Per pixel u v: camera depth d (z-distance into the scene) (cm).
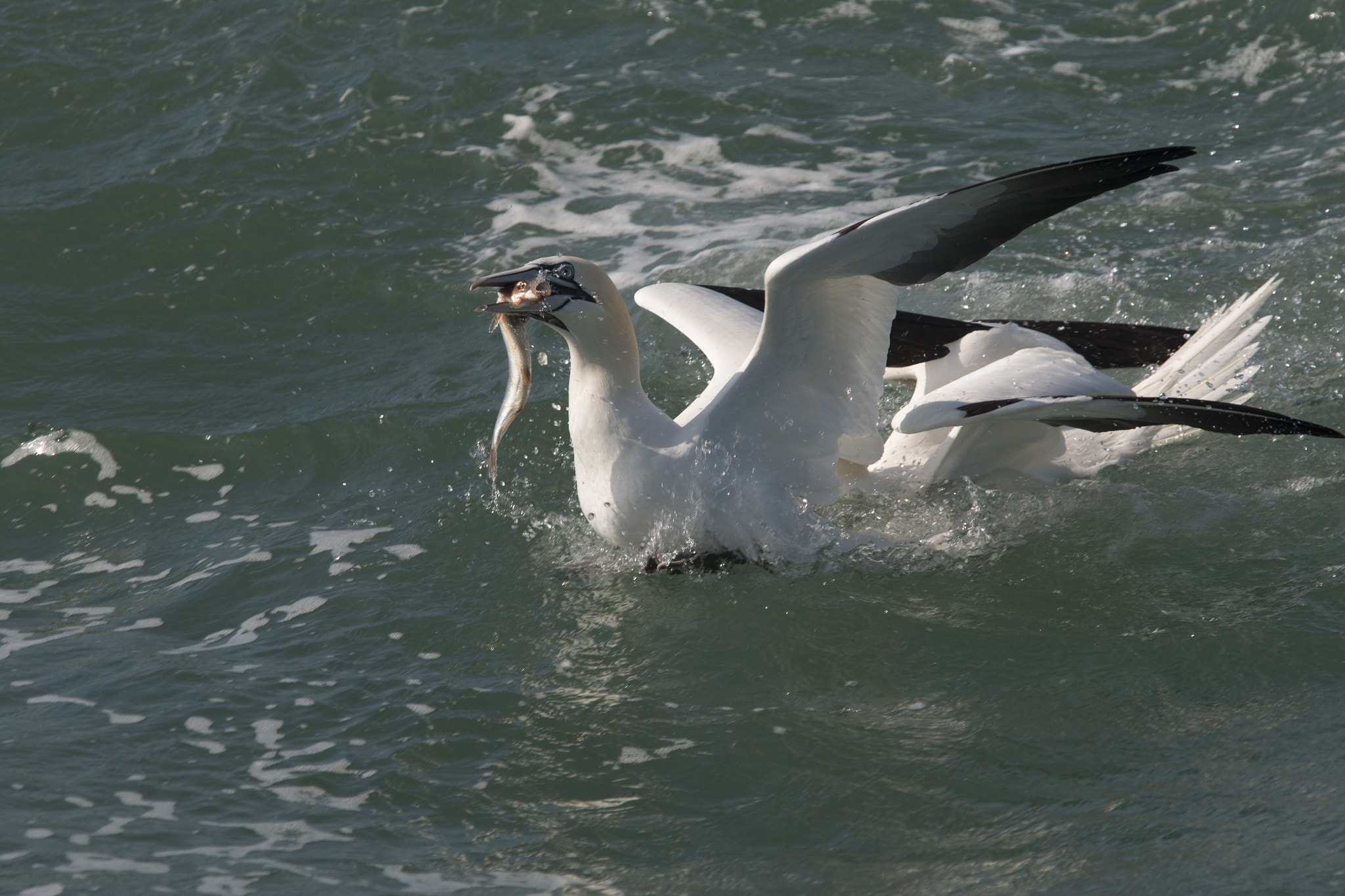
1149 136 1995
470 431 1342
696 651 970
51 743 882
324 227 1844
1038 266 1647
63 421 1412
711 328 1274
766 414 1055
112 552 1181
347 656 988
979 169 1925
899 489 1152
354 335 1608
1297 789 768
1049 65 2241
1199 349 1164
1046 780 802
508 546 1139
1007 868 726
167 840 782
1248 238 1661
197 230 1836
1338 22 2208
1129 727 848
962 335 1245
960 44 2327
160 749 877
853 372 1043
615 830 784
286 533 1188
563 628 1009
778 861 747
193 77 2242
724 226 1817
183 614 1063
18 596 1109
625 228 1833
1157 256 1644
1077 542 1088
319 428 1362
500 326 1101
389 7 2452
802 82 2220
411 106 2142
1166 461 1216
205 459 1327
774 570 1065
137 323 1645
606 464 1080
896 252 945
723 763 840
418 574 1103
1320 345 1398
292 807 814
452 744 873
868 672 932
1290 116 2012
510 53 2311
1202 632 942
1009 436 1118
